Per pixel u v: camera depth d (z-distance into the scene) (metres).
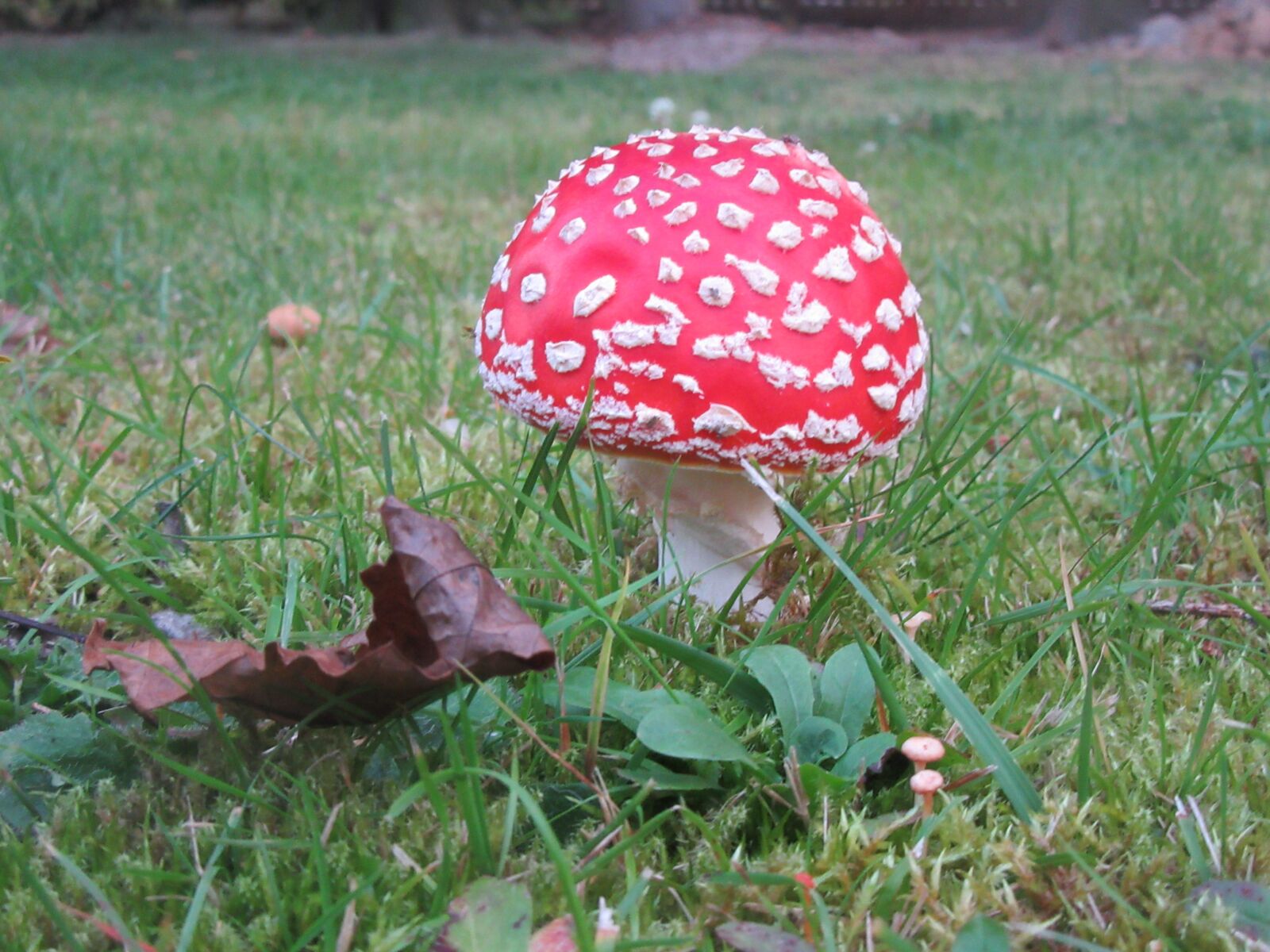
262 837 0.19
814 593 0.26
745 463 0.23
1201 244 0.60
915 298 0.25
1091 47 2.12
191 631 0.25
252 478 0.34
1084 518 0.33
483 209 0.75
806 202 0.23
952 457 0.36
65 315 0.47
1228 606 0.27
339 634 0.23
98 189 0.74
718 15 2.56
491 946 0.16
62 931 0.16
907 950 0.16
